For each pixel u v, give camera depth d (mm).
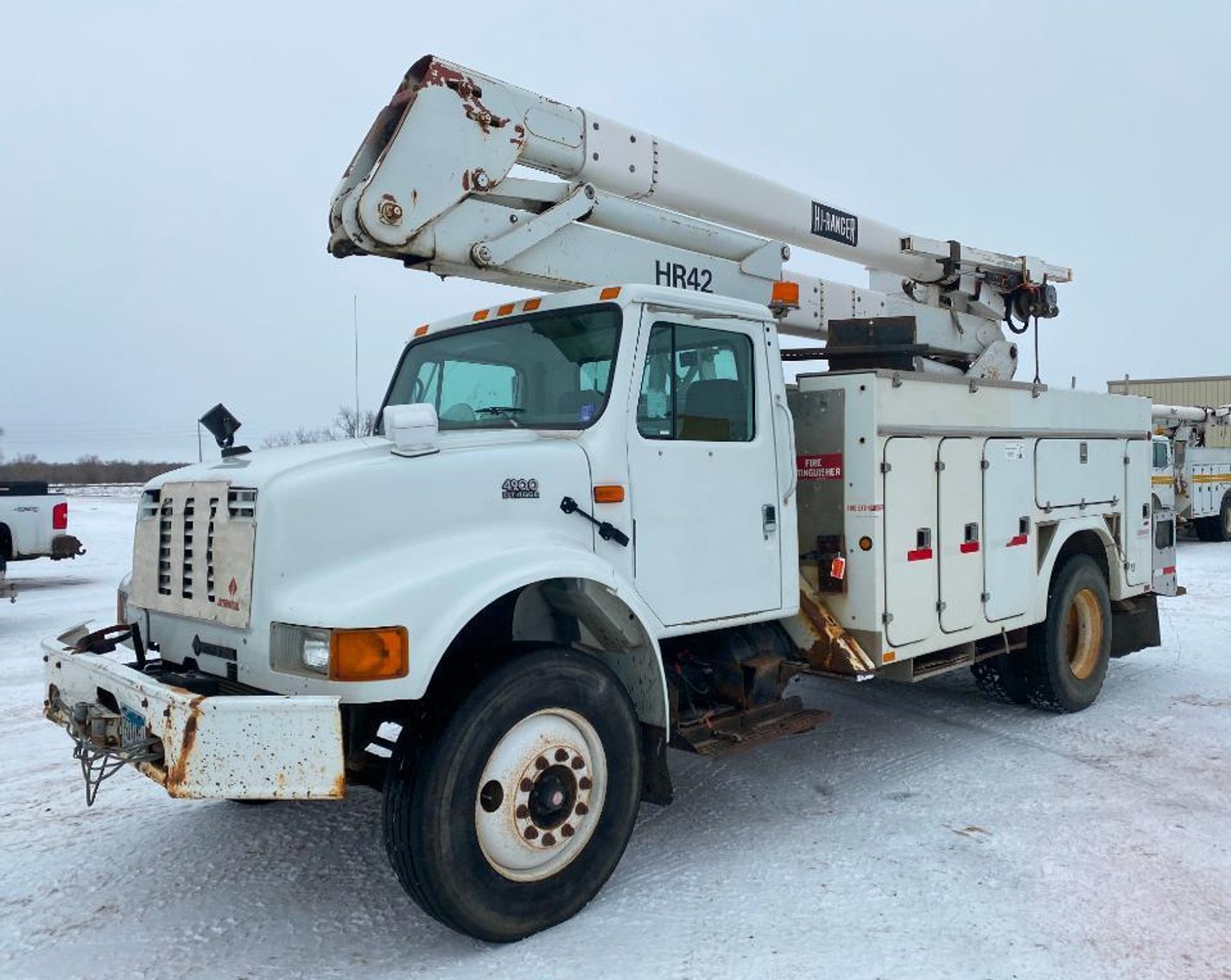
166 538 3781
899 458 4734
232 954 3258
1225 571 13781
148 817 4570
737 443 4230
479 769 3154
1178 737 5656
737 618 4176
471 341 4508
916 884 3682
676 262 4996
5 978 3109
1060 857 3922
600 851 3494
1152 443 7230
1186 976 2998
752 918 3424
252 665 3254
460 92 4266
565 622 3969
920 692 6891
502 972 3084
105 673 3400
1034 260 7504
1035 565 5762
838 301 6645
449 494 3428
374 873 3910
